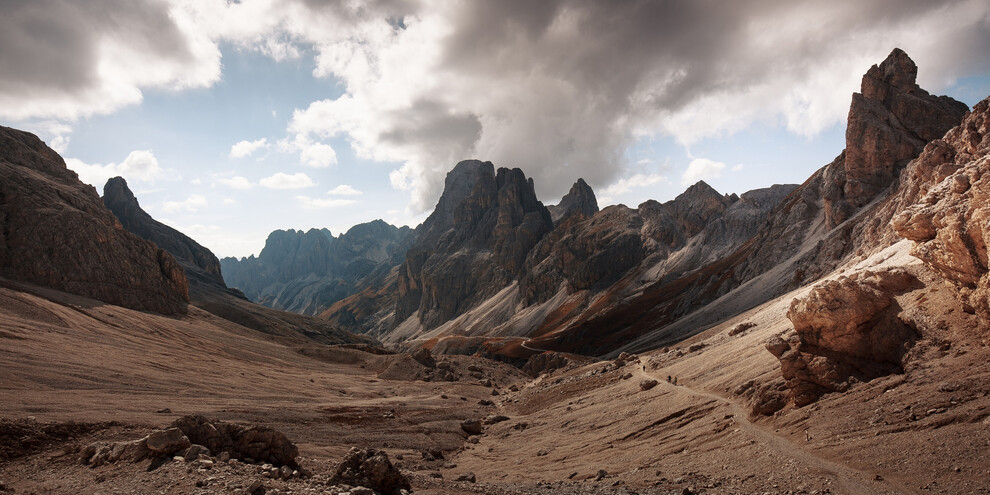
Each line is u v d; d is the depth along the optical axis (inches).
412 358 5634.8
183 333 4724.4
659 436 2059.5
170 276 6358.3
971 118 3499.0
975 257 1471.5
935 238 1672.0
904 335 1625.2
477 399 4242.1
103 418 1775.3
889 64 7012.8
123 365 3083.2
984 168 1610.5
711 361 2824.8
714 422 1926.7
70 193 5954.7
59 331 3508.9
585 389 3528.5
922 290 1718.8
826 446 1349.7
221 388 3179.1
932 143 4247.0
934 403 1279.5
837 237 5851.4
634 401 2682.1
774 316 3346.5
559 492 1338.6
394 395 4160.9
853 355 1686.8
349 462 1121.4
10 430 1379.2
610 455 2021.4
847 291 1749.5
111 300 5255.9
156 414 2114.9
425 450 2519.7
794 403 1704.0
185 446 1168.8
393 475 1112.2
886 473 1116.5
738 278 7765.8
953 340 1475.1
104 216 6230.3
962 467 1018.7
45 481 1103.0
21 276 4761.3
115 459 1175.0
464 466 2249.0
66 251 5177.2
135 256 5949.8
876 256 3206.2
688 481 1411.2
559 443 2421.3
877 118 6653.5
